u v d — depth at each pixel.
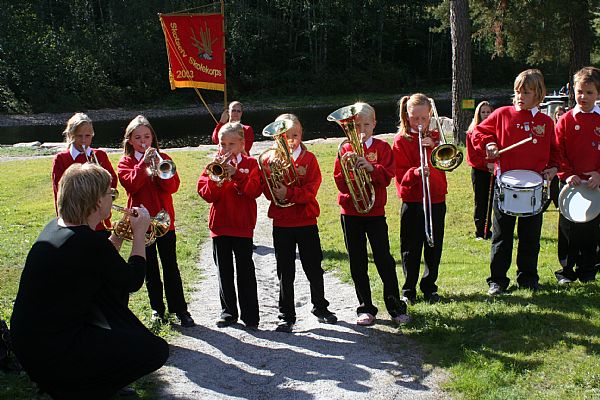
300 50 68.88
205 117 49.47
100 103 53.84
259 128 41.16
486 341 5.20
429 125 5.91
